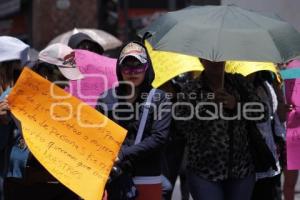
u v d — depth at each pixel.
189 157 11.27
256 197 12.36
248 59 10.06
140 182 10.40
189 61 12.34
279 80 12.59
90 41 15.33
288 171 15.14
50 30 35.16
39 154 10.13
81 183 10.12
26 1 36.22
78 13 34.81
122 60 10.37
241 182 11.18
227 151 11.02
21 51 10.92
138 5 45.56
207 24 10.43
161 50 10.39
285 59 10.27
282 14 16.73
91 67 12.10
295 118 12.73
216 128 11.02
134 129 10.41
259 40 10.24
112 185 10.32
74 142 10.27
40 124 10.26
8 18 37.84
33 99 10.27
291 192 15.24
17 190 10.54
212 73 11.05
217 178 11.05
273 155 11.36
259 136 11.12
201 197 11.12
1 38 11.02
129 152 10.23
